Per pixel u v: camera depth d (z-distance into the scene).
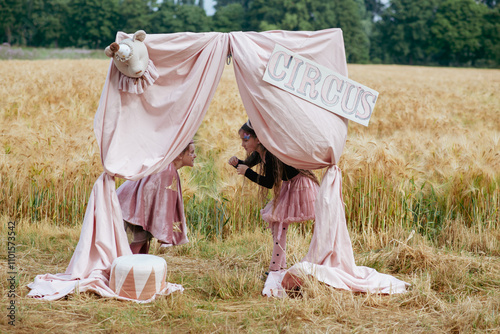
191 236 5.68
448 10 96.94
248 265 4.93
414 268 4.68
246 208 6.20
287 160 4.21
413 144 8.04
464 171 6.39
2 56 55.72
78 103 11.98
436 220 6.38
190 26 96.88
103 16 92.88
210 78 4.22
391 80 31.72
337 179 4.32
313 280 3.91
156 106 4.21
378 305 3.76
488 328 3.26
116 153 4.10
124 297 3.71
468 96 21.69
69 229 5.79
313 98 4.17
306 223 6.06
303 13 94.44
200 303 3.75
